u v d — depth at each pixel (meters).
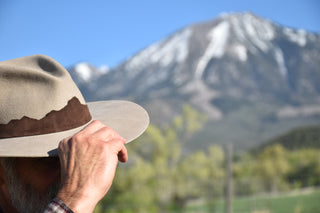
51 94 1.33
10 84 1.31
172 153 43.19
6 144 1.27
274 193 45.03
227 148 17.16
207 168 44.94
